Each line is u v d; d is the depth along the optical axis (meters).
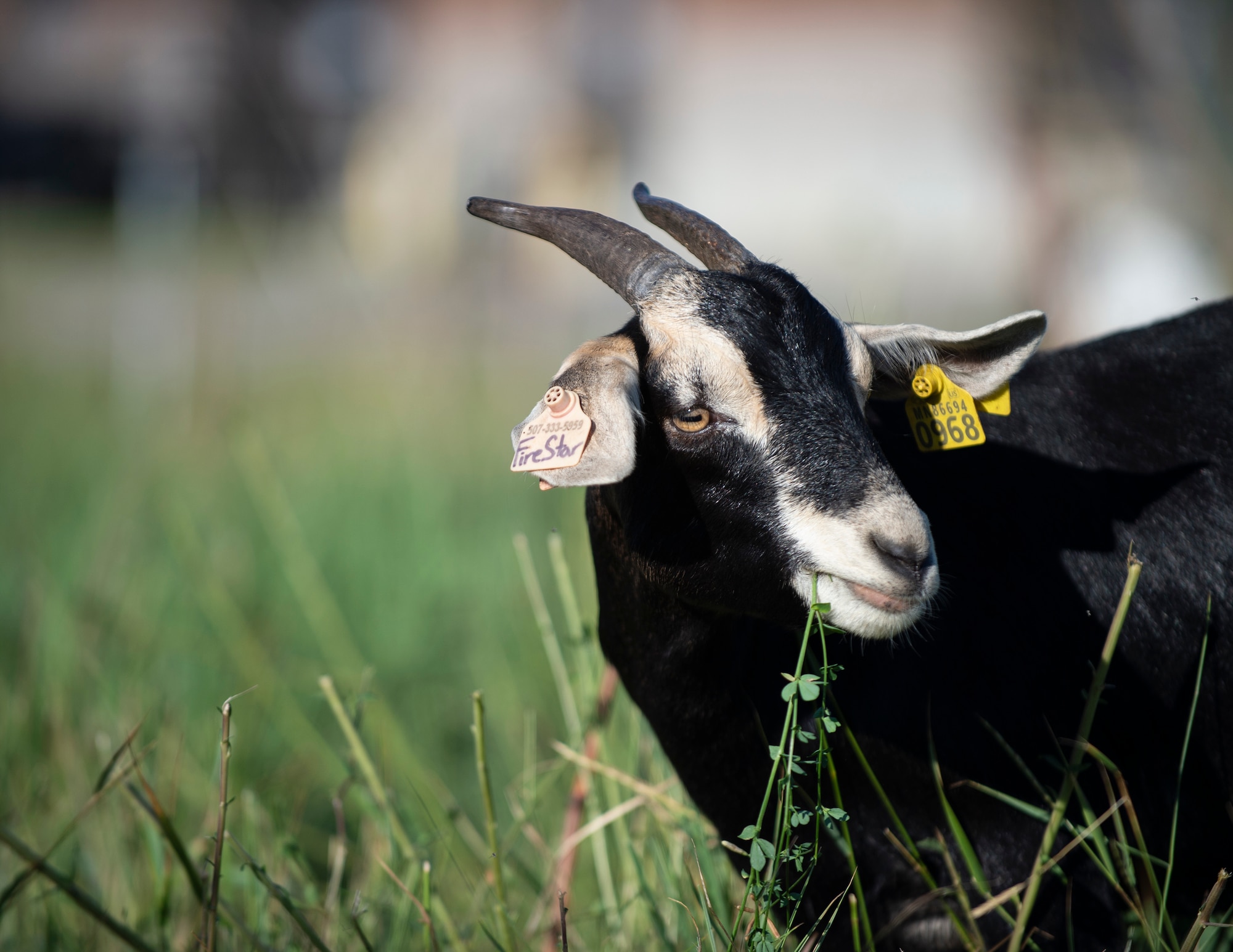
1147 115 10.65
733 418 3.05
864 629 3.00
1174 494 3.54
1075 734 3.39
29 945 3.93
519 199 24.22
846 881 3.45
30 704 5.12
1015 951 3.05
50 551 6.96
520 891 4.28
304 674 5.91
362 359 14.41
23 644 5.75
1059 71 11.75
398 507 7.68
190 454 9.40
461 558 7.03
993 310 14.56
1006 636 3.40
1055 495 3.53
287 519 6.65
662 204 3.60
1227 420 3.63
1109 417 3.67
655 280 3.22
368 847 4.33
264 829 4.39
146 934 3.93
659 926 3.56
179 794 4.76
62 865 4.32
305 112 25.41
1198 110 10.16
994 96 16.08
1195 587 3.47
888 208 18.80
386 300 19.77
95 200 31.53
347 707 4.22
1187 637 3.46
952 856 3.40
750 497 3.05
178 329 14.22
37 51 29.36
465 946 3.45
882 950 3.50
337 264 22.66
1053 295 11.91
